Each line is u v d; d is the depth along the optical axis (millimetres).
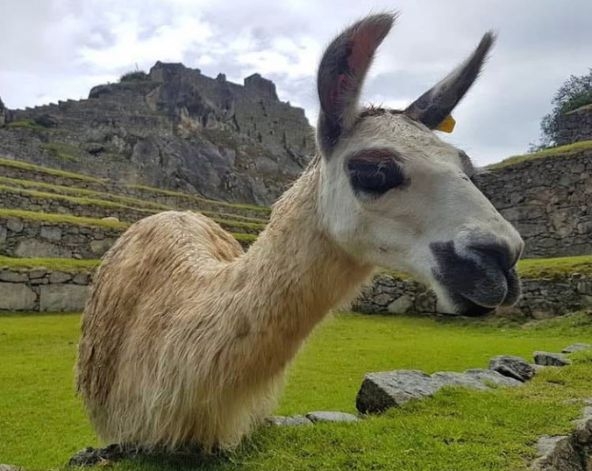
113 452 759
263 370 631
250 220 7641
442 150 604
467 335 2566
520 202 4484
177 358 646
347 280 641
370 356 1959
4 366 1781
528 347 2158
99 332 798
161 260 781
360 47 595
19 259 3373
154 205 6621
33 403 1387
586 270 2896
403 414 982
